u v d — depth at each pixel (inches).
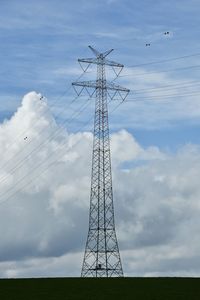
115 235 5506.9
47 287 4220.0
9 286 4296.3
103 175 5629.9
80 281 4505.4
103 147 5693.9
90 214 5565.9
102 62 5718.5
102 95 5718.5
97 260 5442.9
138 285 4237.2
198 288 4062.5
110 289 4087.1
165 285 4212.6
